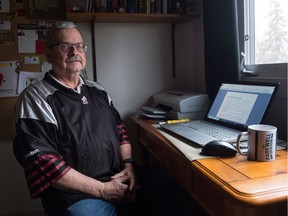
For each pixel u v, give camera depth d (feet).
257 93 4.03
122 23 6.70
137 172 4.88
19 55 6.32
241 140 3.59
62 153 4.00
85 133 4.17
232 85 4.69
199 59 6.72
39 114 3.94
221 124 4.47
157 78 7.00
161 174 4.89
